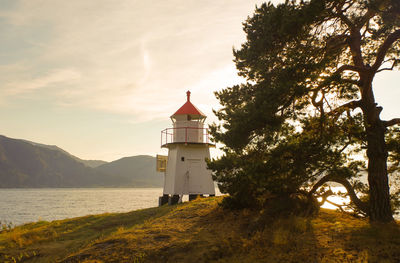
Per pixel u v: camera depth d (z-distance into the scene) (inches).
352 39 464.4
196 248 375.6
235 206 530.9
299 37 430.0
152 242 409.1
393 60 499.8
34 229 756.0
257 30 478.3
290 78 413.1
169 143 1117.7
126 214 847.7
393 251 305.3
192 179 1106.1
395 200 471.8
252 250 350.3
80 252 412.2
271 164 403.9
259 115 405.4
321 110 491.2
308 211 485.4
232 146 431.2
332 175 444.1
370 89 462.3
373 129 446.3
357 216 488.4
